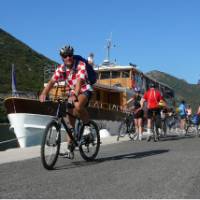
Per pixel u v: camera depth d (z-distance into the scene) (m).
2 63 77.38
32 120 18.69
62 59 7.91
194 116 21.91
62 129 8.66
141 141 14.93
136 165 7.66
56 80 8.07
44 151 7.09
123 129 15.88
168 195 5.03
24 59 86.19
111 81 27.47
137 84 27.91
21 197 5.05
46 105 18.91
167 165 7.59
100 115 23.30
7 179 6.37
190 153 9.66
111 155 9.58
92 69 8.01
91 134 8.38
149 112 15.08
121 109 25.50
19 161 8.44
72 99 7.73
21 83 65.19
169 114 23.56
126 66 27.38
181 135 20.91
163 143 13.51
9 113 19.02
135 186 5.62
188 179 6.12
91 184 5.82
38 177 6.49
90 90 8.01
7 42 93.75
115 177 6.37
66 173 6.86
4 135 30.44
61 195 5.13
